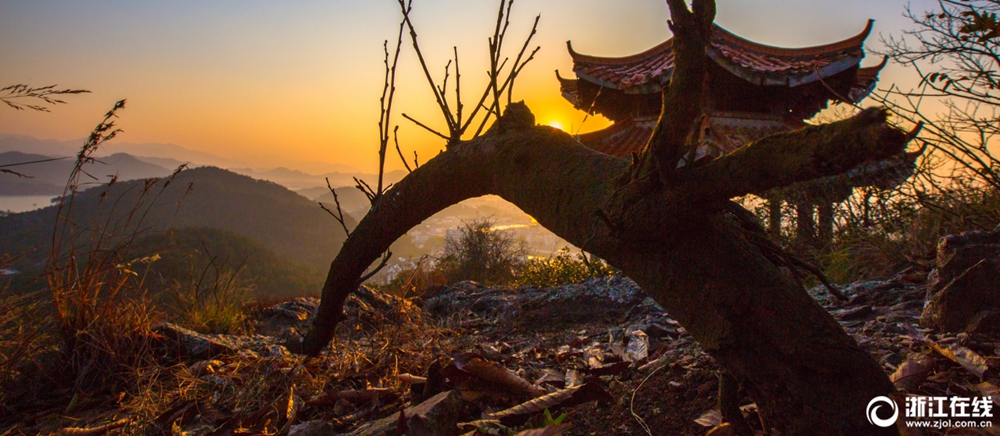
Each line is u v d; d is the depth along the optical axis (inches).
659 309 149.8
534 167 58.4
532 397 81.6
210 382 99.8
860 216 181.9
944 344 81.4
